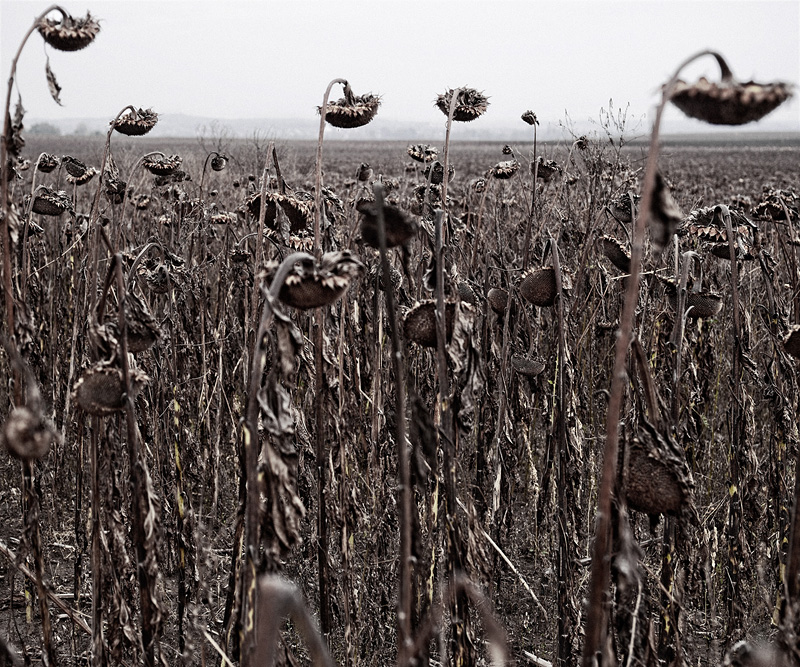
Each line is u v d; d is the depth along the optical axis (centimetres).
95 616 247
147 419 332
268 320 189
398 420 185
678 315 265
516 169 399
